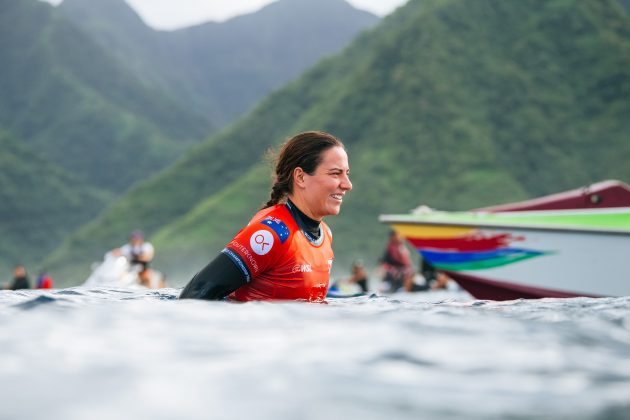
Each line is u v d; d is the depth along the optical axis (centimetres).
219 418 107
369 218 16125
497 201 15525
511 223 1288
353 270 2661
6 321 219
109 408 108
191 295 527
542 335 219
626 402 131
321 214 586
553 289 1261
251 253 537
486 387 142
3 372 138
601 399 133
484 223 1312
